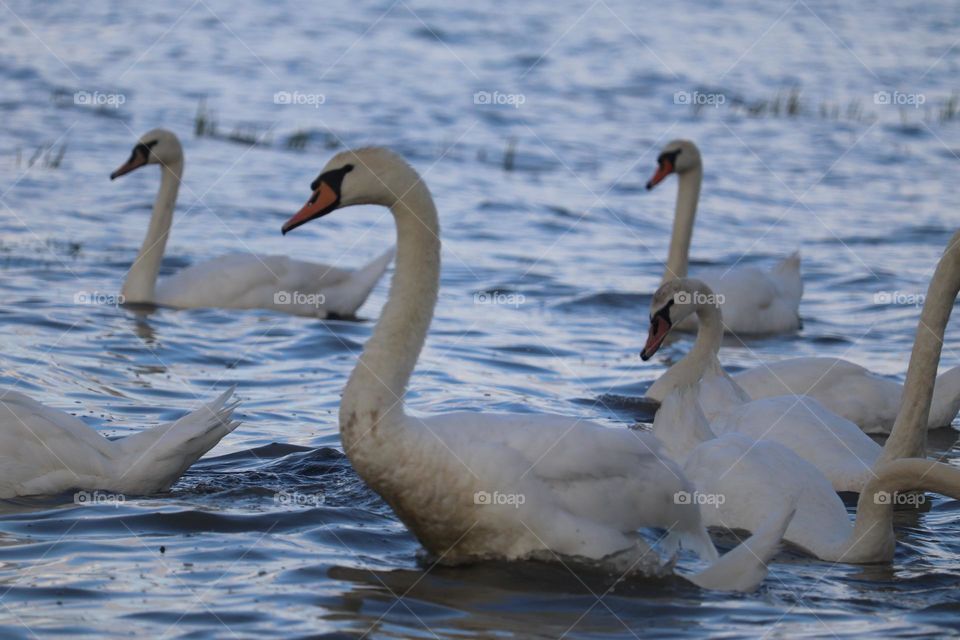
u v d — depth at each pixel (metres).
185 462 10.19
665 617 7.88
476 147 31.44
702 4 60.78
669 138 33.56
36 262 18.59
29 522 9.24
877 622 7.89
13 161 25.83
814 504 9.71
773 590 8.52
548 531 8.46
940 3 62.53
